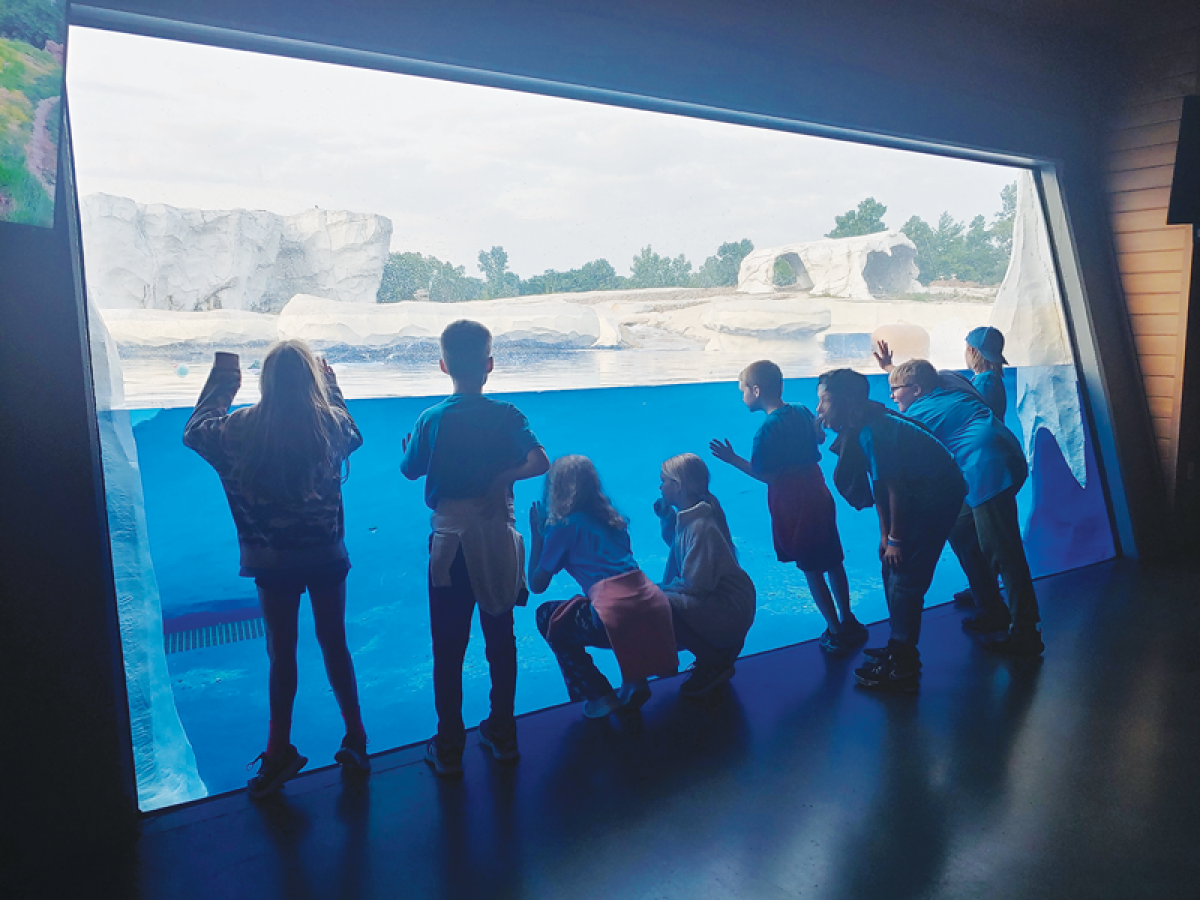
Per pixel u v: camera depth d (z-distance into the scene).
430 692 3.03
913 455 3.10
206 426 2.30
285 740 2.47
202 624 2.65
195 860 2.18
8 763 2.14
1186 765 2.56
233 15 2.36
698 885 2.03
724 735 2.85
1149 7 4.55
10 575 2.12
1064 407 5.04
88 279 2.39
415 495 3.10
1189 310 4.81
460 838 2.25
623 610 2.81
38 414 2.15
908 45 4.07
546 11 2.96
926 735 2.81
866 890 1.99
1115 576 4.72
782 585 3.99
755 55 3.53
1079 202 4.99
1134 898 1.93
